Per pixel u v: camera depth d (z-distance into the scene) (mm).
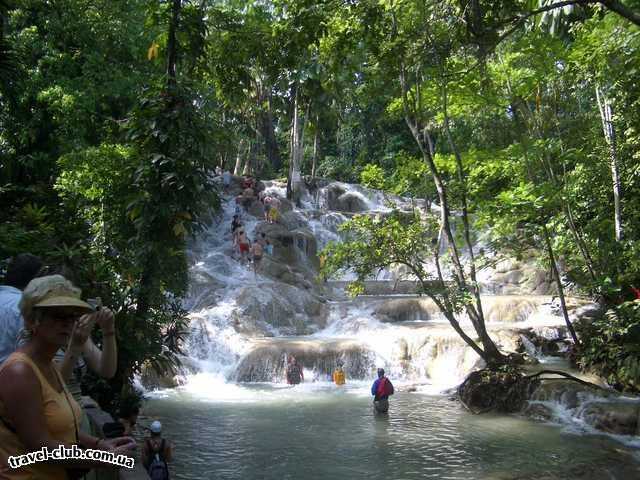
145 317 10531
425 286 15828
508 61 16188
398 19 12852
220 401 16438
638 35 14203
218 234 30922
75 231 10000
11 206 12164
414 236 15977
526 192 15438
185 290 11891
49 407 2818
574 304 23297
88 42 22266
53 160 20688
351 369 19750
